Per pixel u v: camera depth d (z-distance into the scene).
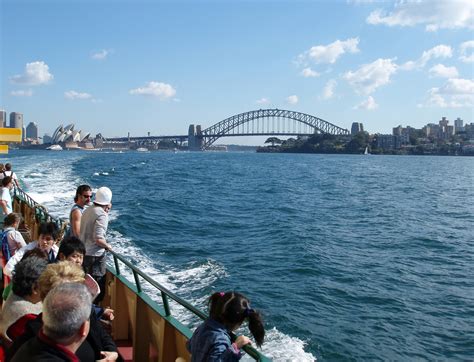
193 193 42.75
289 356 8.98
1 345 3.31
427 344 10.34
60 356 2.16
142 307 4.71
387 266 17.22
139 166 85.00
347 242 21.69
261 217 28.98
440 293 14.11
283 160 153.88
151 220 24.83
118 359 2.97
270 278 14.48
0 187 8.73
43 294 2.79
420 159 197.75
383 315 11.94
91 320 2.94
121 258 5.07
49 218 8.31
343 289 13.96
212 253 17.64
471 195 51.50
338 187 56.16
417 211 35.72
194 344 2.80
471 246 21.72
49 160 90.25
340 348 9.70
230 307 2.76
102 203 5.34
